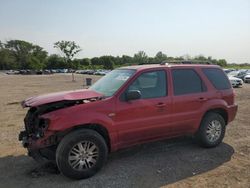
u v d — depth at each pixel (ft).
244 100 46.09
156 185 14.42
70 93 16.28
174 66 19.11
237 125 27.09
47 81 125.80
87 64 382.83
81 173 15.02
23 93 66.44
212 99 19.97
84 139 15.05
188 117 18.81
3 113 35.65
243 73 110.93
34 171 16.29
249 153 19.06
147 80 17.65
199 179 15.07
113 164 17.20
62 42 144.56
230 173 15.79
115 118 16.08
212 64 21.67
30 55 416.46
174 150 19.60
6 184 14.76
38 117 15.29
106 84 18.21
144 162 17.47
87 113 15.23
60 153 14.69
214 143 20.11
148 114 17.20
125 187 14.23
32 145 15.33
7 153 19.51
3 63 397.60
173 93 18.37
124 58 356.59
